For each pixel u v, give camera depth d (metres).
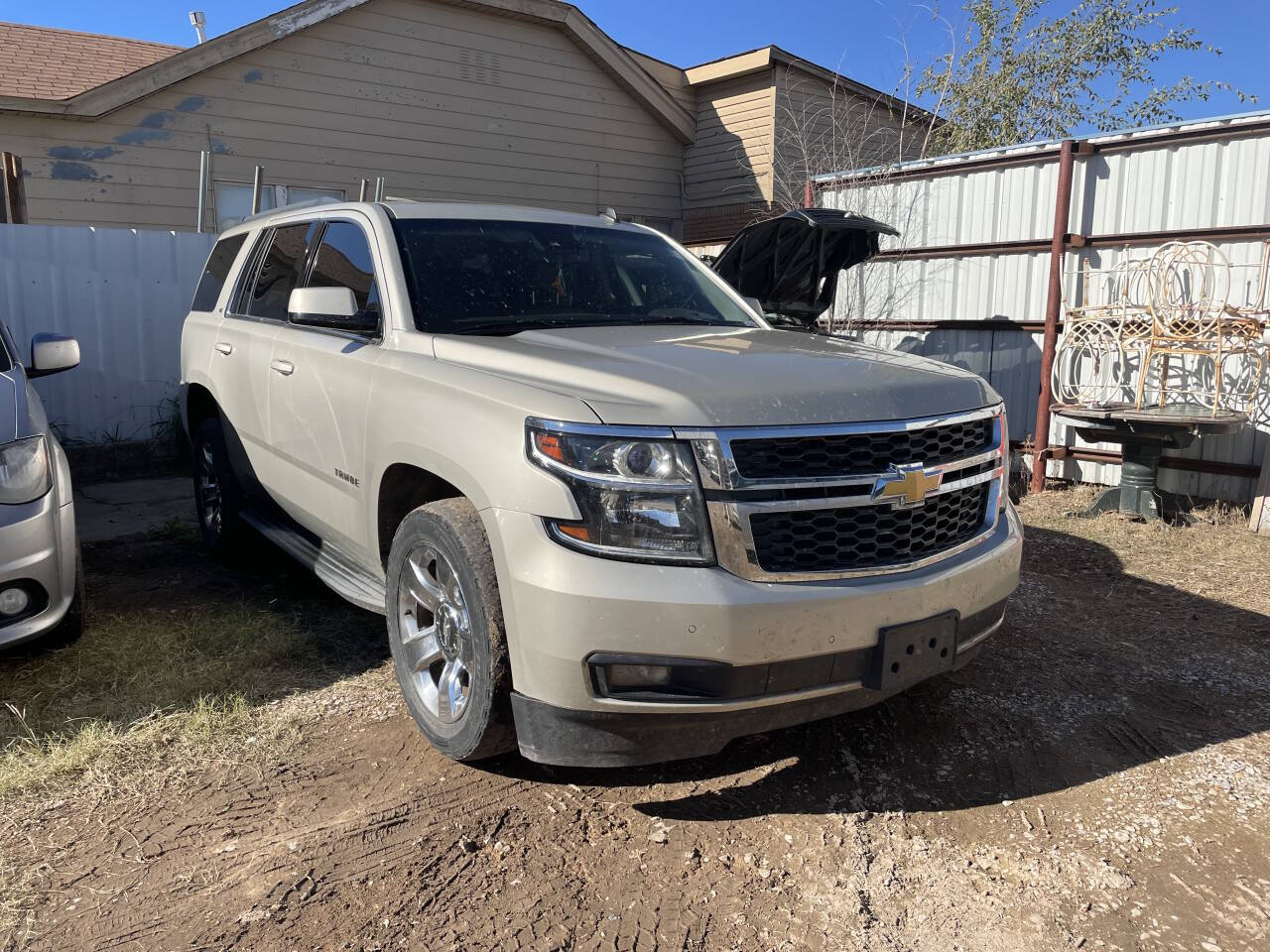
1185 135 6.96
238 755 3.21
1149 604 4.88
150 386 8.72
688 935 2.38
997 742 3.39
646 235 4.63
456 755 2.95
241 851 2.68
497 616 2.73
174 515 6.75
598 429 2.53
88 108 10.20
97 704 3.54
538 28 13.40
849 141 14.45
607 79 14.21
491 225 4.08
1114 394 7.45
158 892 2.51
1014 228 8.05
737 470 2.53
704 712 2.54
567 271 4.02
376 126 12.26
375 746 3.29
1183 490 7.20
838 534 2.66
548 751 2.63
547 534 2.55
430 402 3.06
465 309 3.60
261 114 11.42
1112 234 7.43
